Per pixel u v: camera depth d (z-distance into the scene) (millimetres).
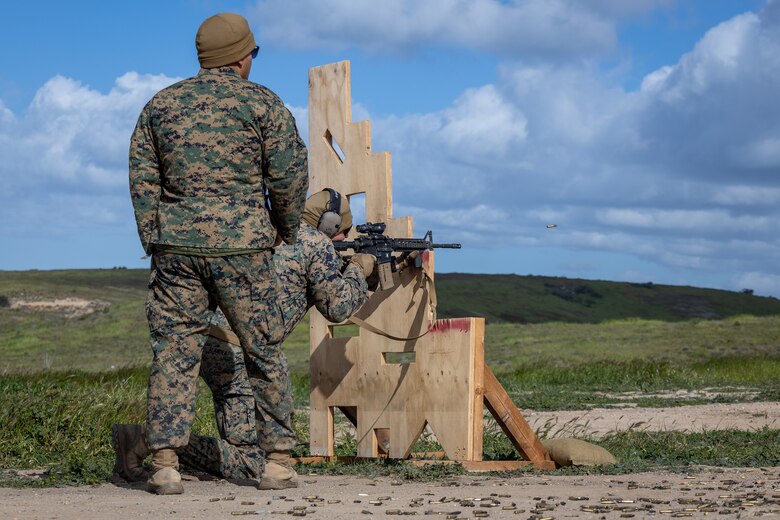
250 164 4633
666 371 17453
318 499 4523
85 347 35344
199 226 4547
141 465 5305
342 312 5367
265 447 4934
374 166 6473
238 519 3959
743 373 18453
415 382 6305
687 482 5383
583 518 4047
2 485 5121
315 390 6918
